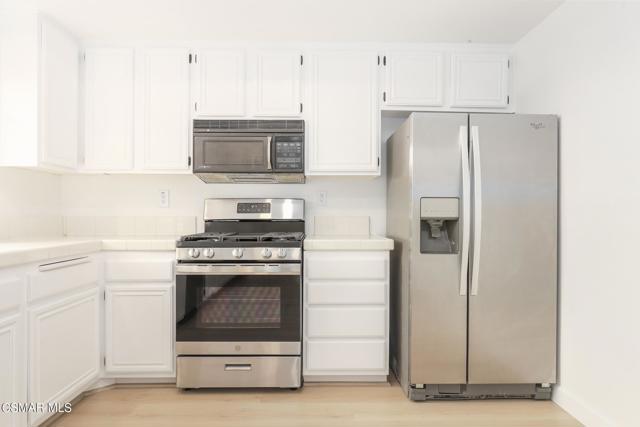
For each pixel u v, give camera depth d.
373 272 2.25
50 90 2.18
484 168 2.06
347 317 2.25
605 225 1.77
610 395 1.74
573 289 1.98
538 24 2.26
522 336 2.08
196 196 2.79
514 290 2.07
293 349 2.19
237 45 2.48
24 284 1.63
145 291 2.20
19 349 1.59
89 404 2.06
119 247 2.20
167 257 2.24
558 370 2.09
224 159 2.42
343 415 1.97
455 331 2.08
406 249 2.17
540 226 2.07
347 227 2.80
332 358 2.25
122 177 2.77
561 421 1.92
